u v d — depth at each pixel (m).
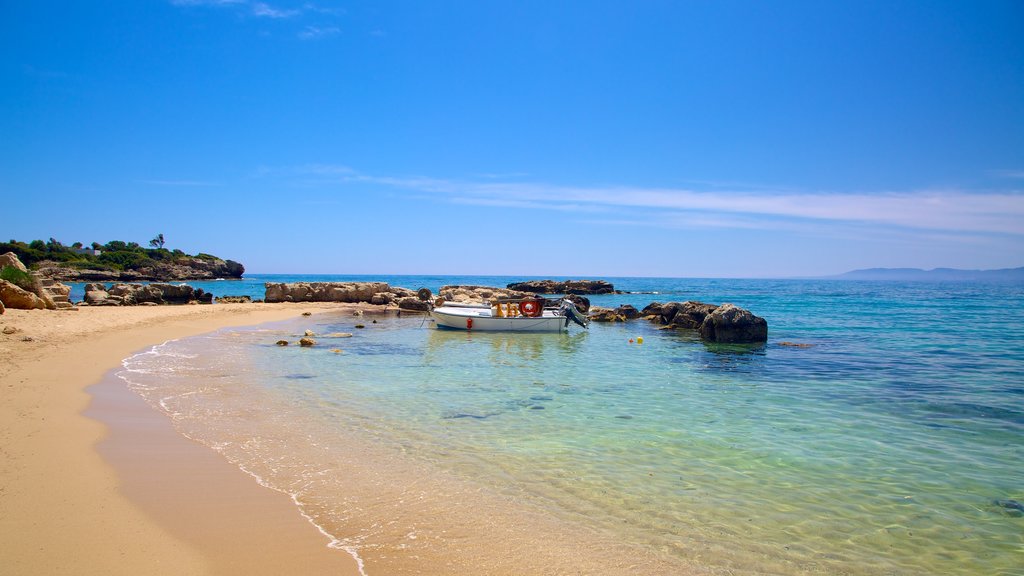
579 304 42.69
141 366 16.38
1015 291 110.81
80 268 125.06
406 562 5.46
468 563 5.50
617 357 21.86
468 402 13.30
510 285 94.25
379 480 7.82
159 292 49.38
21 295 28.41
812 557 5.95
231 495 6.95
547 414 12.20
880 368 19.11
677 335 30.53
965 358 21.39
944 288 140.12
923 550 6.18
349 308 50.47
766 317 42.72
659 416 12.15
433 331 31.80
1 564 4.90
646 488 7.84
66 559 5.07
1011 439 10.60
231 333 27.25
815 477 8.45
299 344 23.52
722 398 14.16
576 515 6.84
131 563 5.07
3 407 10.26
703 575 5.48
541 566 5.51
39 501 6.34
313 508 6.70
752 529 6.61
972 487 8.14
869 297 80.00
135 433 9.37
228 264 165.00
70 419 9.84
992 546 6.30
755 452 9.62
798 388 15.55
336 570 5.20
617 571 5.48
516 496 7.41
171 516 6.19
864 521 6.92
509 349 24.27
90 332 22.31
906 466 9.02
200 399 12.44
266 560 5.32
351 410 12.11
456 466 8.57
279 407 12.05
